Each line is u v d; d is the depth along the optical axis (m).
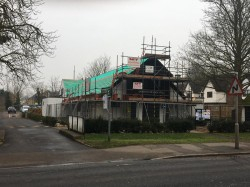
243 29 29.95
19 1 19.61
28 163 12.22
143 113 34.72
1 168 11.28
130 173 10.28
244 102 41.03
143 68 34.56
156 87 35.44
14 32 19.53
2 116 64.81
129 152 14.63
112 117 33.56
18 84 21.83
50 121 34.81
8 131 26.86
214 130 27.59
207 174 10.16
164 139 19.66
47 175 9.98
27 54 20.45
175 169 11.01
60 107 50.00
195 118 36.25
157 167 11.38
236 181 9.20
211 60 30.66
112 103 33.69
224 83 36.88
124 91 34.34
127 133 24.44
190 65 33.44
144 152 14.62
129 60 33.00
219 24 30.92
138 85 34.22
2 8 19.14
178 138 21.00
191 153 14.39
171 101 34.22
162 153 14.37
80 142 18.41
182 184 8.79
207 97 61.62
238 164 12.13
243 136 23.73
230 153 14.62
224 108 48.19
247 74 30.09
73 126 24.66
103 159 13.09
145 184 8.77
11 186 8.51
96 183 8.88
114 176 9.82
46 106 53.84
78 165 11.83
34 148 16.31
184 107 36.47
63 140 20.12
